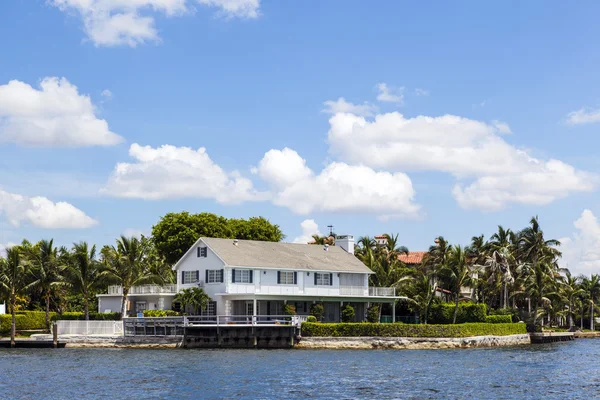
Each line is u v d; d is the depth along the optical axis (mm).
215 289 96562
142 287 102938
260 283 97562
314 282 102062
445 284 112500
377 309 104000
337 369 65000
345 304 103625
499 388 54906
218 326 86500
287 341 87500
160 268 120188
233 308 96188
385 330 90375
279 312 98312
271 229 128000
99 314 105562
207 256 98312
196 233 118938
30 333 104750
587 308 172125
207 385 55281
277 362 70625
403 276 119000
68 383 56844
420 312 111438
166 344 87500
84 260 100938
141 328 90188
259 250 102250
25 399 50250
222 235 120750
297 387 54344
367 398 50094
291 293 99500
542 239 136625
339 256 109812
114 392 52594
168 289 101312
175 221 120500
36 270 99688
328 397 50344
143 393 52062
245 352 81750
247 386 54781
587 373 65000
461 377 60594
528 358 78938
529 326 119500
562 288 148000
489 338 99188
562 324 167250
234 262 95688
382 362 71438
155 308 102188
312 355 78438
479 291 135750
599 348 100000
